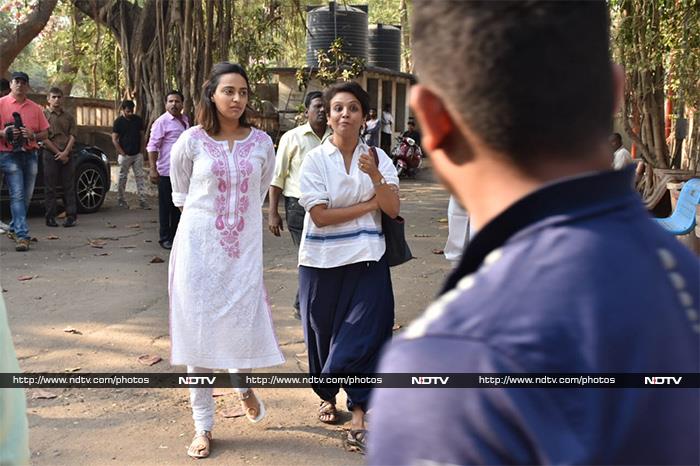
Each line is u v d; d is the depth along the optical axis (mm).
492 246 981
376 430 932
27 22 15125
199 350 3758
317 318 3992
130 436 4004
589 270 897
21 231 8836
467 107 957
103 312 6207
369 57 21219
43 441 3922
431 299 6695
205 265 3744
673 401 896
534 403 848
